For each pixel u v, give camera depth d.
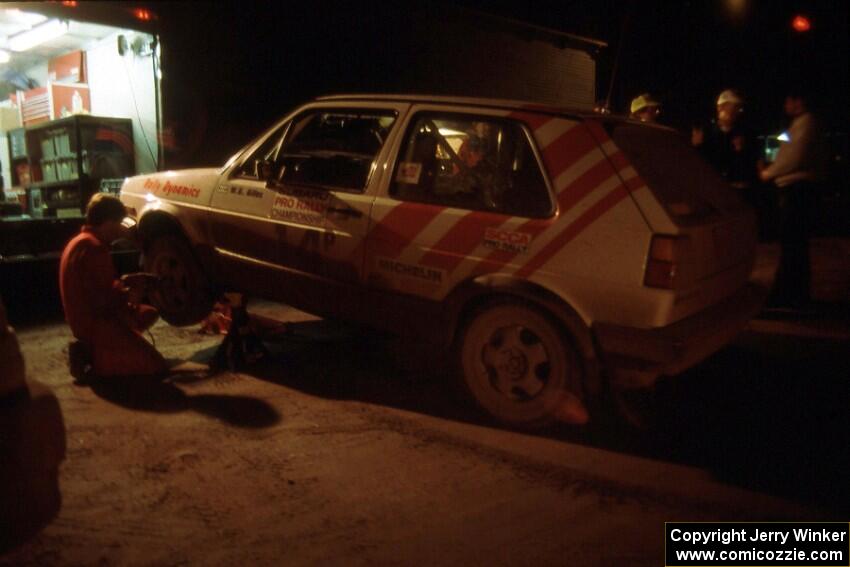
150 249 5.87
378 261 4.42
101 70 9.91
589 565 2.79
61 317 6.50
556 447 3.92
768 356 5.53
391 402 4.52
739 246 4.45
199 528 2.98
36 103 10.51
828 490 3.49
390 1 10.95
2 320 2.22
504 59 13.12
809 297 6.71
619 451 3.89
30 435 2.22
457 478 3.51
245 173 5.22
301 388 4.71
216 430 4.00
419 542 2.91
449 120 4.34
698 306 3.85
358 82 10.80
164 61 8.70
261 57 9.58
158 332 5.89
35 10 7.67
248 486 3.36
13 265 6.88
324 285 4.71
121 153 9.49
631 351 3.65
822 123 6.34
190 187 5.46
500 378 4.13
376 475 3.52
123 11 8.27
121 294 4.65
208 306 5.67
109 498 3.22
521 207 3.98
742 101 6.65
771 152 15.17
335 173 4.74
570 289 3.77
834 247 11.24
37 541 2.85
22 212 10.75
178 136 8.94
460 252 4.11
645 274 3.56
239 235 5.11
